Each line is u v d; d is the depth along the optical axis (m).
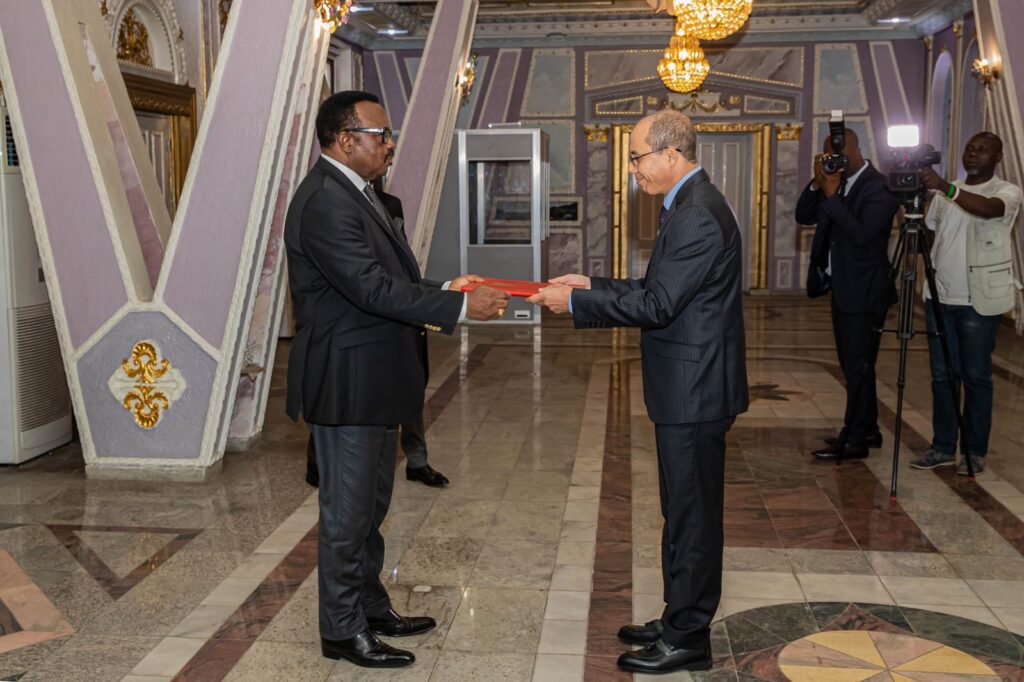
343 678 3.07
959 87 12.32
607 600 3.66
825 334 10.55
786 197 14.52
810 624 3.45
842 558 4.07
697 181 2.93
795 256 14.64
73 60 5.04
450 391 7.61
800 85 14.29
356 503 3.06
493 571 3.95
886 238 5.30
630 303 2.84
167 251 5.08
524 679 3.06
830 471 5.35
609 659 3.19
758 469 5.41
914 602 3.62
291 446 5.93
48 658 3.21
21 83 4.98
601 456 5.72
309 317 3.03
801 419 6.59
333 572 3.10
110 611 3.58
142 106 7.95
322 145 3.04
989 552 4.13
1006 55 5.55
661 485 3.09
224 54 4.91
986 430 5.21
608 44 14.46
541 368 8.55
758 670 3.11
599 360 8.92
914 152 4.74
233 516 4.63
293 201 3.03
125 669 3.13
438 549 4.20
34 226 5.11
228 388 5.25
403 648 3.27
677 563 3.01
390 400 3.04
